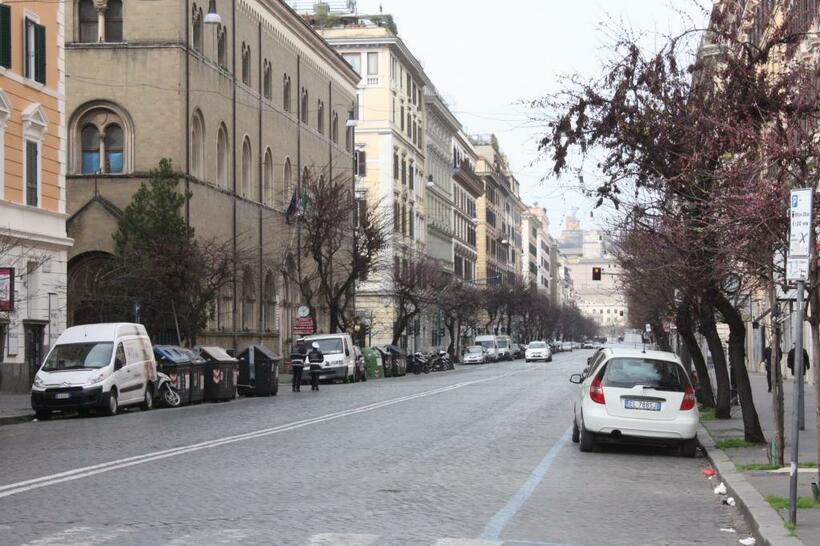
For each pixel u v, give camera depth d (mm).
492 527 10891
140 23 48469
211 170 52875
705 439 21266
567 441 21094
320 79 73875
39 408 28422
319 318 71750
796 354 11039
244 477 14531
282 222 64062
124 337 30500
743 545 10344
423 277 75062
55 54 39312
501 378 56281
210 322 52031
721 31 16953
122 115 48375
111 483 13836
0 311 28703
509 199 175000
